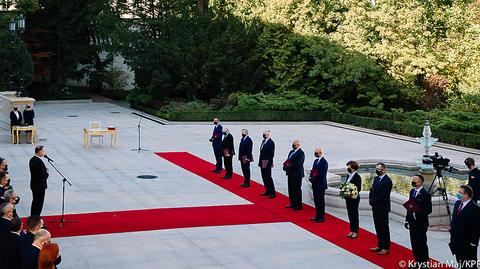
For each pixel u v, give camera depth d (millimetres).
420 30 39312
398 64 38719
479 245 13648
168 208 16875
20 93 33438
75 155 25000
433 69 38344
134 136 31156
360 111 39062
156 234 14391
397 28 39281
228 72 42750
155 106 42250
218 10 47281
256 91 44031
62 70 50062
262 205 17500
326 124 39281
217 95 43719
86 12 49125
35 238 8453
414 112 36062
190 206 17172
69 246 13352
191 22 44250
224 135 21281
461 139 30547
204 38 42688
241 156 19844
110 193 18516
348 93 41875
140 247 13375
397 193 16469
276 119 39375
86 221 15359
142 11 46906
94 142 28641
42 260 7539
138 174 21516
